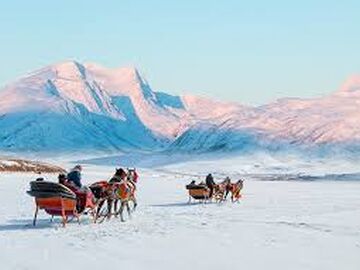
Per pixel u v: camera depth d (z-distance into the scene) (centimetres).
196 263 1675
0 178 7812
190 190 3969
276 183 10050
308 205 3888
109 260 1700
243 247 1953
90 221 2706
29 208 3316
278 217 2964
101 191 2695
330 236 2230
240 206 3772
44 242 2030
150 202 4072
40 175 9312
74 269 1570
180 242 2048
